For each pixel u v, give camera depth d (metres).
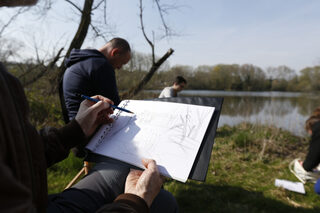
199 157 0.70
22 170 0.35
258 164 2.83
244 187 2.22
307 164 2.12
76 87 1.47
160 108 0.93
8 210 0.24
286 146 3.69
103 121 0.92
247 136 3.65
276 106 8.55
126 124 0.91
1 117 0.32
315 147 2.04
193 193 2.08
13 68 4.15
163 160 0.71
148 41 4.02
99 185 0.78
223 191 2.14
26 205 0.27
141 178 0.61
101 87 1.49
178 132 0.79
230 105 9.38
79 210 0.68
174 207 0.86
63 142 0.71
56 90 3.80
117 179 0.80
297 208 1.87
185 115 0.84
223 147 3.51
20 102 0.42
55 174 2.21
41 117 3.55
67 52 3.69
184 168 0.67
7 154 0.32
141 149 0.77
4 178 0.23
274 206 1.89
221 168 2.69
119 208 0.51
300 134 4.53
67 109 1.56
